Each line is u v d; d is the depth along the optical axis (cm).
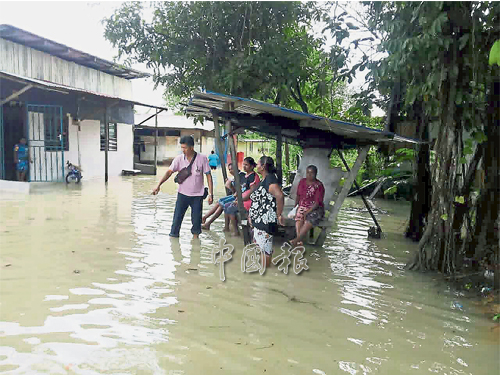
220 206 847
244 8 986
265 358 356
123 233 776
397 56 563
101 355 346
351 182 741
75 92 1549
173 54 1030
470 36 537
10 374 311
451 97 558
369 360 361
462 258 611
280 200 597
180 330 399
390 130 823
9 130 1582
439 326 436
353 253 721
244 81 959
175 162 755
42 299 452
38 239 699
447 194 598
